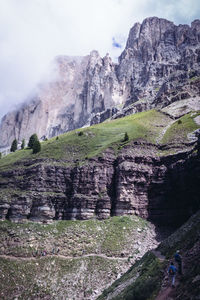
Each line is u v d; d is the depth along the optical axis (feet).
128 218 237.66
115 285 142.72
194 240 104.68
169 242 138.31
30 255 189.98
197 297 63.52
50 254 193.57
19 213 232.32
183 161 249.55
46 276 174.70
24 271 175.83
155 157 284.20
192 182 234.79
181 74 637.30
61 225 227.61
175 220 244.63
